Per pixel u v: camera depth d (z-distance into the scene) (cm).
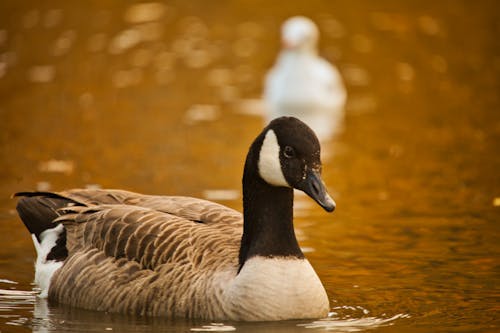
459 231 1424
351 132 2108
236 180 1683
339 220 1484
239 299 1019
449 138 2022
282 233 1044
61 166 1747
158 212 1113
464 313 1082
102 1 3012
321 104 2330
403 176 1750
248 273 1024
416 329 1023
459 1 3112
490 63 2598
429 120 2177
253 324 1020
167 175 1706
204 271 1042
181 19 2895
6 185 1617
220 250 1060
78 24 2786
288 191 1053
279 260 1034
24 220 1205
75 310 1078
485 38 2781
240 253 1055
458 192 1642
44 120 2062
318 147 1048
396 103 2339
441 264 1273
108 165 1762
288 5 3061
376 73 2566
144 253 1066
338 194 1634
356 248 1346
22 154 1820
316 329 1015
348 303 1120
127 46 2641
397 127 2131
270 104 2333
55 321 1041
